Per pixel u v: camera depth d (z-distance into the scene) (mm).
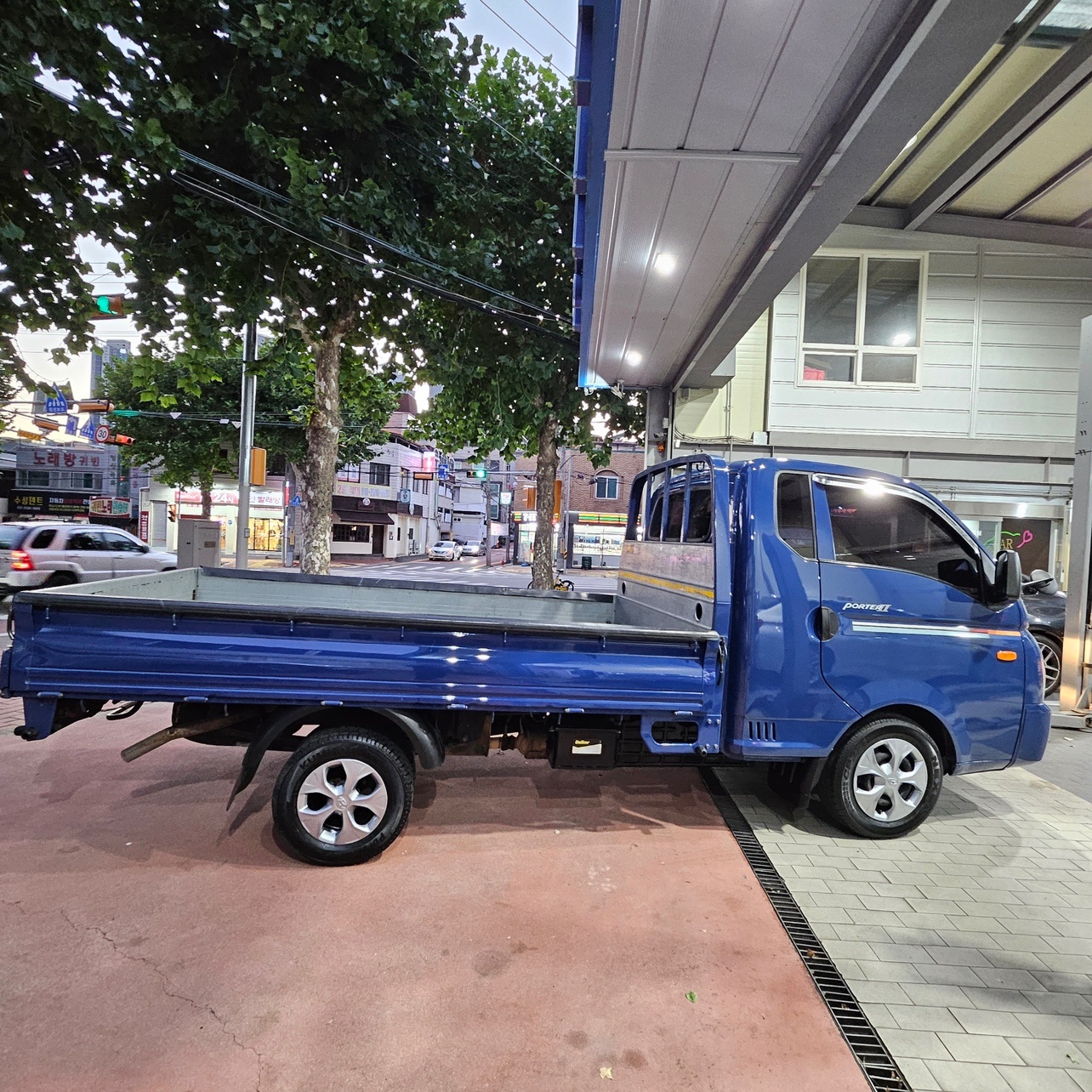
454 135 9570
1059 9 5668
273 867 3141
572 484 37844
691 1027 2225
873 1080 2031
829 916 2924
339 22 7289
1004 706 3730
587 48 3844
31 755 4547
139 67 6445
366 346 10539
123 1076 1931
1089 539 6137
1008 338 9031
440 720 3461
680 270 5410
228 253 6949
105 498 36469
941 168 8078
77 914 2703
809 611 3484
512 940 2658
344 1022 2176
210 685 2971
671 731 3521
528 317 10484
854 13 2867
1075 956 2686
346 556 38250
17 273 6160
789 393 9180
